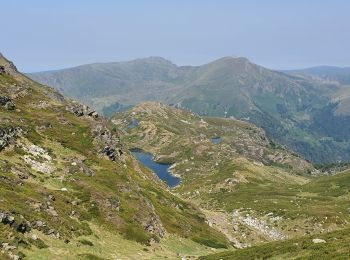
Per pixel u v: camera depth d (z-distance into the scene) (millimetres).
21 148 81875
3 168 67562
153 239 73500
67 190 72562
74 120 111438
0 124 84188
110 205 74000
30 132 92188
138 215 76625
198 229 98000
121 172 94375
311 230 134000
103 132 109125
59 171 80625
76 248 53938
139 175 115688
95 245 58656
